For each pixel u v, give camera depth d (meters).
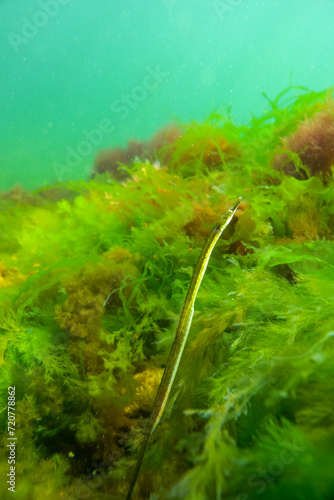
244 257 2.18
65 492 1.60
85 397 1.84
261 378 1.21
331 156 2.47
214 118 3.91
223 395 1.26
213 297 1.90
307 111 3.18
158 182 3.12
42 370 1.95
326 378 1.17
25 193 7.22
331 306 1.40
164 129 6.11
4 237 3.52
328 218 2.30
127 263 2.29
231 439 1.14
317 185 2.35
